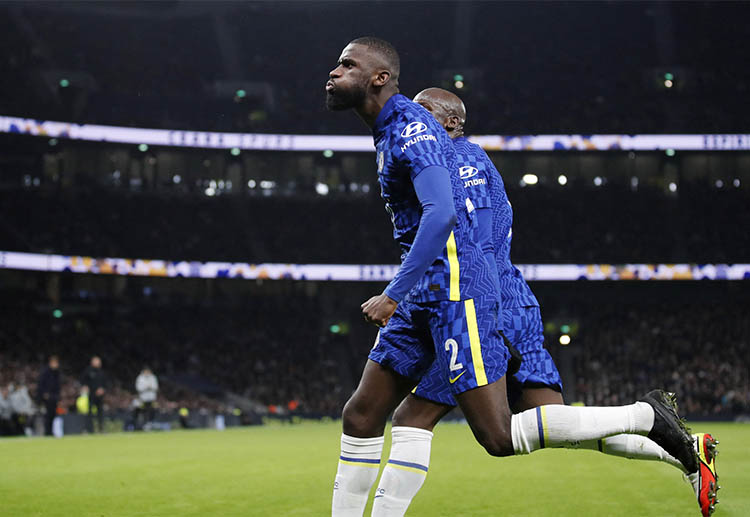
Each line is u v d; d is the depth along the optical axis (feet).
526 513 16.96
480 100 128.77
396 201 11.12
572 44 131.95
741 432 57.11
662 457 11.21
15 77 121.29
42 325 111.65
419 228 10.15
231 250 119.85
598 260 116.67
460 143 13.08
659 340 111.34
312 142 120.26
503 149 117.70
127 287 120.98
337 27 131.44
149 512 17.60
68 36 125.29
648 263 116.26
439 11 130.21
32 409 61.93
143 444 44.39
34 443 45.85
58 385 58.75
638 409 10.11
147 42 129.18
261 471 27.32
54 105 123.44
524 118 126.52
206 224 121.70
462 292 10.69
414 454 11.88
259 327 119.24
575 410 10.18
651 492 20.36
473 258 10.90
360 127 128.16
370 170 127.54
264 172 127.54
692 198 121.19
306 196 126.41
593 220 120.88
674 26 127.85
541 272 113.91
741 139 116.47
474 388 10.46
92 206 118.42
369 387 11.67
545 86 130.52
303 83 131.85
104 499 19.93
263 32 130.93
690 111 123.34
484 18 130.31
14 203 114.52
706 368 104.47
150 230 119.03
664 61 130.31
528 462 29.19
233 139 119.34
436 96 13.58
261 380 108.47
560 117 126.00
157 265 115.03
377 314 9.99
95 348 108.06
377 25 132.87
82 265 110.22
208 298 123.54
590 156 127.03
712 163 125.08
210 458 33.47
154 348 111.14
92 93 126.52
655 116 123.95
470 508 17.78
